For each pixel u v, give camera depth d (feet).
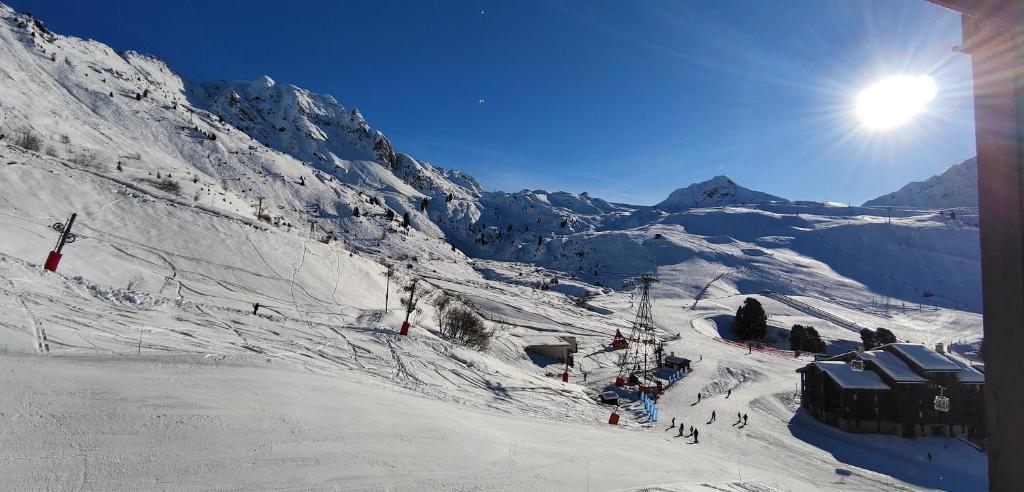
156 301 78.84
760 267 555.28
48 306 54.65
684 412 144.25
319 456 28.96
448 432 38.99
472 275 468.34
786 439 121.39
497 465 34.24
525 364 178.60
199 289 115.65
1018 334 6.42
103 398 30.27
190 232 145.48
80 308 58.85
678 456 62.49
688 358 222.89
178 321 70.13
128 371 36.70
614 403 144.36
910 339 300.61
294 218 520.83
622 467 42.52
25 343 39.55
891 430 129.08
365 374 68.90
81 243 111.34
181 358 43.19
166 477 23.63
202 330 68.44
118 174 220.02
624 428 96.78
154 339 53.42
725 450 105.19
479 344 159.33
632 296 440.45
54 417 26.61
